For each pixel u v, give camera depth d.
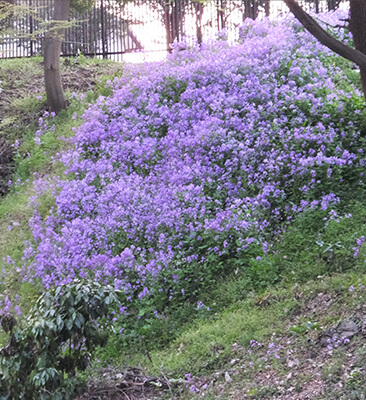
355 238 7.80
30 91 18.73
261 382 5.59
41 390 5.07
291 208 9.30
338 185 9.54
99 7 22.31
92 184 11.95
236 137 11.38
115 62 20.41
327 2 19.11
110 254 9.73
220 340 6.72
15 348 5.12
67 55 22.38
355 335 5.65
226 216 9.15
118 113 14.11
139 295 8.34
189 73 13.95
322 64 14.05
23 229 12.15
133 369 6.68
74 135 14.83
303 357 5.69
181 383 6.22
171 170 11.12
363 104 11.20
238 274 8.38
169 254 8.92
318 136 10.23
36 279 9.94
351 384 4.86
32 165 14.45
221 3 20.56
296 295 7.06
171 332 7.81
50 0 23.19
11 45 23.27
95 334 5.47
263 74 13.06
